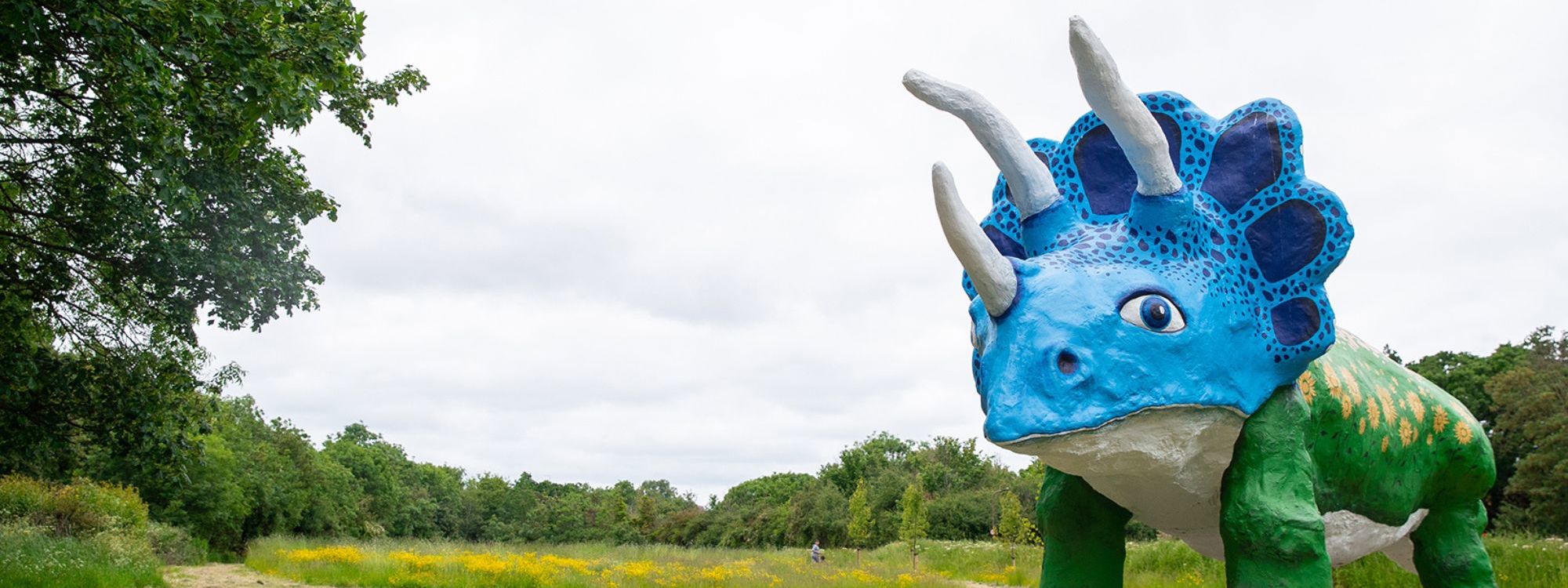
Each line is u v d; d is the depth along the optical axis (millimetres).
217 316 9539
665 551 24688
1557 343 25031
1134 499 3346
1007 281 2838
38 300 9281
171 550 22234
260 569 19141
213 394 11023
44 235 9523
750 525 47625
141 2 5738
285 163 9977
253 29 6164
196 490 28109
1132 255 3066
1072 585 3582
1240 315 3109
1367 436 3750
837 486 49938
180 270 9125
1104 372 2758
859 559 24328
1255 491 3023
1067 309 2812
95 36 5863
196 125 6512
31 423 9875
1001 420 2703
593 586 14516
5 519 16078
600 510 66312
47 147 8430
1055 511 3631
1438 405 4148
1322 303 3150
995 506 37531
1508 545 11055
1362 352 4113
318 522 40812
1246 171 3338
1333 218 3174
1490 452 4285
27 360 9164
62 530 16641
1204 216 3211
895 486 42844
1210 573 14266
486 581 14867
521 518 70375
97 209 8602
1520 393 22781
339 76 6945
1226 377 2980
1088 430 2701
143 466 10477
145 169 7949
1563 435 20547
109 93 6859
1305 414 3189
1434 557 4367
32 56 6879
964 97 3211
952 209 2709
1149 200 3076
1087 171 3521
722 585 14961
